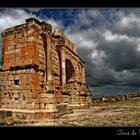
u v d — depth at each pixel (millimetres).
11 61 21109
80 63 38625
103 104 47125
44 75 21422
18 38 21047
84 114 22406
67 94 26891
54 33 27781
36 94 19594
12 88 20453
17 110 19469
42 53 21547
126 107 29969
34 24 20406
